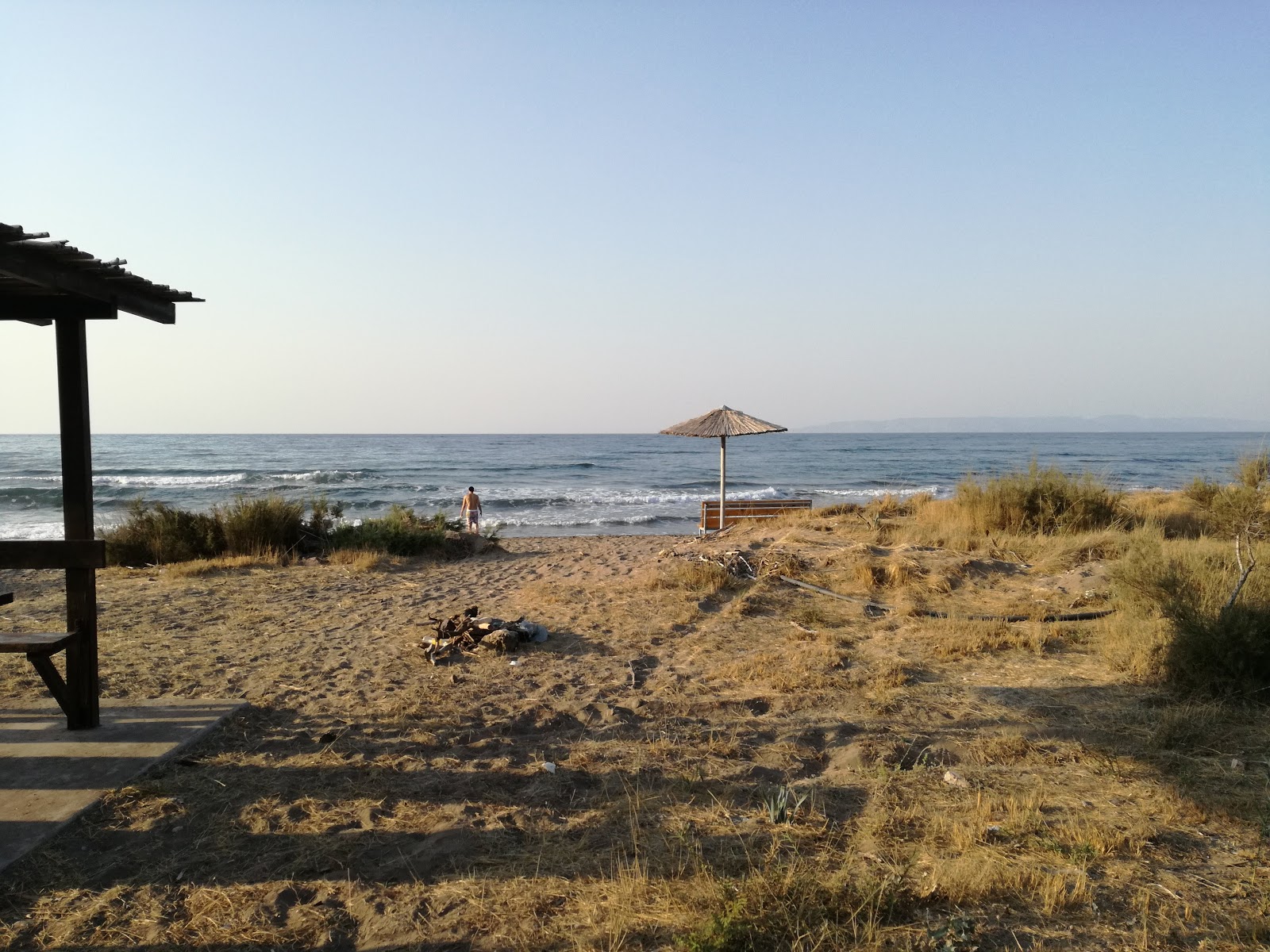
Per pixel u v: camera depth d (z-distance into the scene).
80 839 3.53
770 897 2.93
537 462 64.94
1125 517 11.77
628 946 2.74
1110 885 3.07
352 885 3.18
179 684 5.93
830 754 4.52
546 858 3.37
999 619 7.41
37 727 4.83
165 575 11.09
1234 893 2.99
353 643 7.25
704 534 15.76
